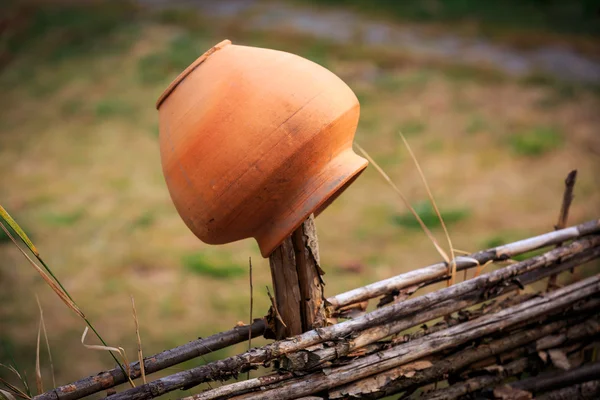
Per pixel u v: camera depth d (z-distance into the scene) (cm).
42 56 1205
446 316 240
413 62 1048
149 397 195
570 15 1174
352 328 212
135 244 624
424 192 695
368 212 661
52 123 973
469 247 570
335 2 1298
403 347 223
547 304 246
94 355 452
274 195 186
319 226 638
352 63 1067
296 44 1133
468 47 1086
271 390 206
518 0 1252
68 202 729
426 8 1247
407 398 236
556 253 247
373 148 809
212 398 200
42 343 466
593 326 260
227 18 1245
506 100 909
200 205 189
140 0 1362
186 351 212
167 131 194
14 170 833
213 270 558
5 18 1306
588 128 812
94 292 542
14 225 199
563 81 951
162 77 1080
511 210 639
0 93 1092
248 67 186
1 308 520
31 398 208
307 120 182
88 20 1297
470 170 734
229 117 183
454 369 236
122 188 755
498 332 245
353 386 216
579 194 659
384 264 553
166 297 526
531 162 741
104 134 920
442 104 912
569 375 262
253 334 219
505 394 245
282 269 207
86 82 1094
